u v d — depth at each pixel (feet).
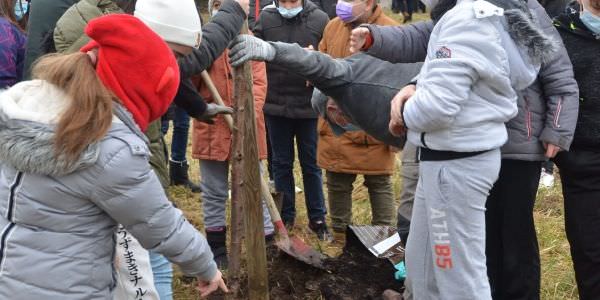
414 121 8.55
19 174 6.54
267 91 15.08
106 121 6.31
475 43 8.20
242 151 10.05
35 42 10.94
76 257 6.64
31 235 6.57
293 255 12.67
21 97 6.50
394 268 12.65
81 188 6.44
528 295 10.48
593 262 10.60
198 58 9.07
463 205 8.69
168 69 6.69
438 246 8.86
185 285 13.26
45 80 6.52
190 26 8.22
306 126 15.31
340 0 13.37
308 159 15.58
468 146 8.51
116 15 6.52
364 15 13.35
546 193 18.75
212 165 13.21
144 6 8.13
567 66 9.89
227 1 9.61
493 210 10.41
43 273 6.57
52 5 10.92
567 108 9.80
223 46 9.35
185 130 18.93
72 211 6.55
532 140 9.97
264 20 15.35
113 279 7.23
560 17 10.43
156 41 6.64
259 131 13.42
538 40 8.55
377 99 10.23
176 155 19.10
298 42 15.11
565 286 13.44
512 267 10.39
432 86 8.32
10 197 6.58
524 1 9.05
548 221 16.99
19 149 6.24
